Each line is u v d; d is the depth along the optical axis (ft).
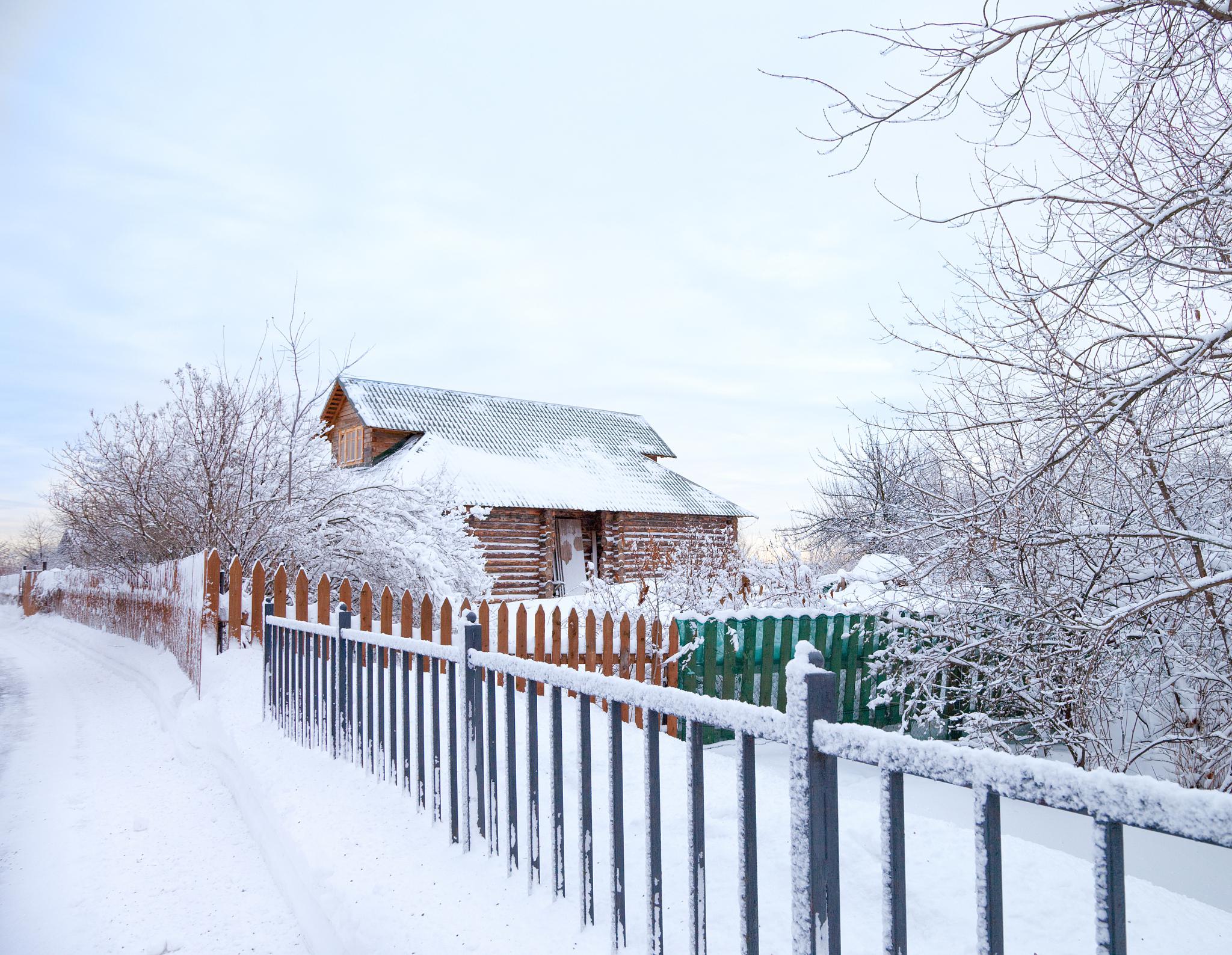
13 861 12.88
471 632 10.48
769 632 21.54
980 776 4.34
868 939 7.89
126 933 10.28
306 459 35.63
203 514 32.76
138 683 30.27
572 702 18.88
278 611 19.86
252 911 10.87
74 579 60.29
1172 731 17.22
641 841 10.36
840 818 11.19
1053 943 7.98
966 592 18.62
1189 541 14.90
